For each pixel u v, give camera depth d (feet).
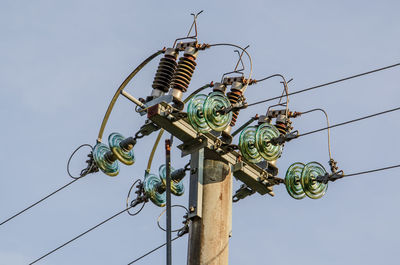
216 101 42.16
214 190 41.27
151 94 45.03
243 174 44.11
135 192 51.49
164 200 51.06
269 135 44.60
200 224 40.42
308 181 46.83
